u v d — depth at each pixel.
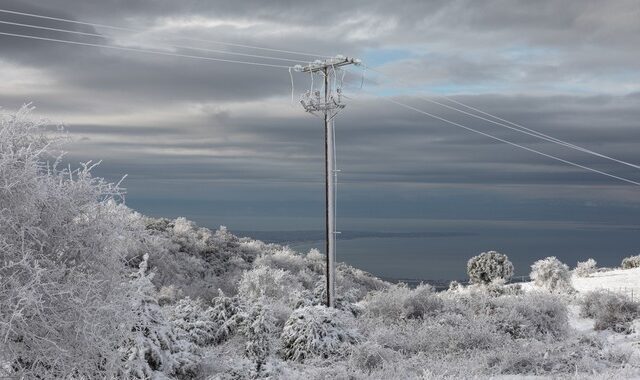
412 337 16.91
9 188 6.70
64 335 7.00
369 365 14.38
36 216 7.02
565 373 12.31
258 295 28.83
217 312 18.42
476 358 14.16
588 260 44.53
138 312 9.90
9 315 6.49
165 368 9.98
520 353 13.62
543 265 31.59
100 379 7.32
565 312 19.97
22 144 7.20
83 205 7.48
